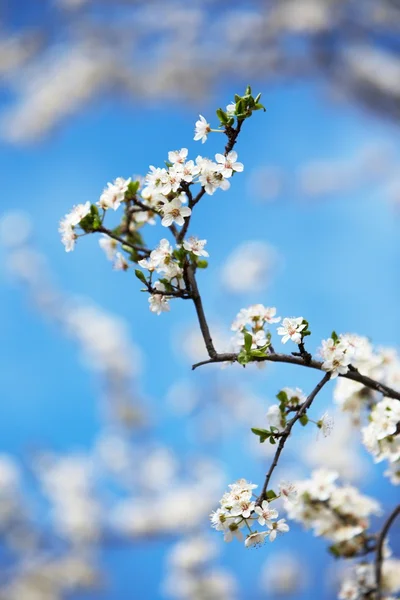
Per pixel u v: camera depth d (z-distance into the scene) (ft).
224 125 8.87
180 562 28.17
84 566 30.17
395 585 11.95
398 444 10.50
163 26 46.60
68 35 47.03
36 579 29.86
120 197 10.05
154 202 10.42
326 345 9.02
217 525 8.61
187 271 9.20
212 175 8.86
